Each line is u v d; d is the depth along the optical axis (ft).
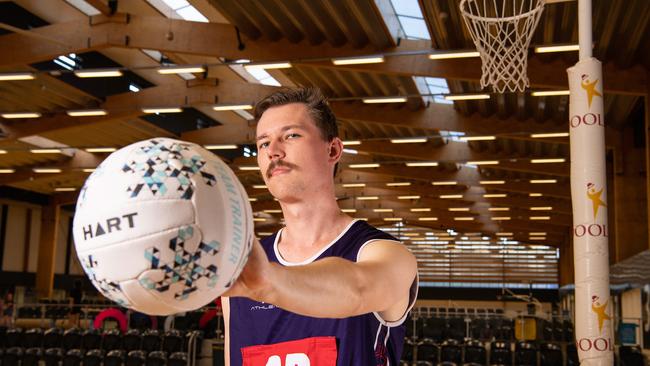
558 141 57.72
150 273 3.58
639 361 43.55
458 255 144.25
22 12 48.24
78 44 45.06
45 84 53.78
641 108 55.77
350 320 6.12
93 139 71.10
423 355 48.03
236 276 3.84
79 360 44.75
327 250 6.24
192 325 59.72
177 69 44.93
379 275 4.88
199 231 3.64
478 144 69.51
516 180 88.43
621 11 34.86
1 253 95.71
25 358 46.91
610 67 42.98
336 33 42.42
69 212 111.45
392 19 41.91
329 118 6.49
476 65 42.52
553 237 138.72
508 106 54.24
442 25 37.76
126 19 44.55
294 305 4.18
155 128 67.62
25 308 74.43
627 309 51.13
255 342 6.46
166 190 3.66
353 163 84.74
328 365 6.06
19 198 96.78
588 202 16.85
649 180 42.93
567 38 38.34
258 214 125.08
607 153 70.69
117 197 3.67
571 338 62.75
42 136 68.49
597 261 16.53
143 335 49.85
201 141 71.15
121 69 45.14
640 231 58.03
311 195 6.44
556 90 45.55
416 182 99.86
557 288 139.44
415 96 49.47
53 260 101.55
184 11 51.96
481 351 47.37
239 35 43.55
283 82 61.77
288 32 42.60
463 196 104.73
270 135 6.39
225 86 57.21
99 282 3.74
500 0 32.35
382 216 134.31
